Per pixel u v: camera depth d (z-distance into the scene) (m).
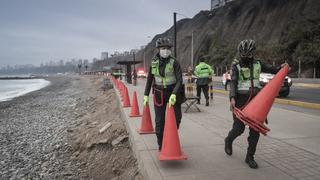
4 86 103.81
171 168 5.72
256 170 5.56
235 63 5.65
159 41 6.11
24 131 18.56
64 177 9.42
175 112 6.16
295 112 11.81
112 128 12.15
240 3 81.62
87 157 10.66
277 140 7.54
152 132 8.54
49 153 12.52
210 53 74.00
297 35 46.06
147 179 5.56
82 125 17.39
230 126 9.38
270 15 65.50
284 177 5.25
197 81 14.20
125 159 8.67
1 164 11.46
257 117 5.32
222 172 5.48
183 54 102.88
